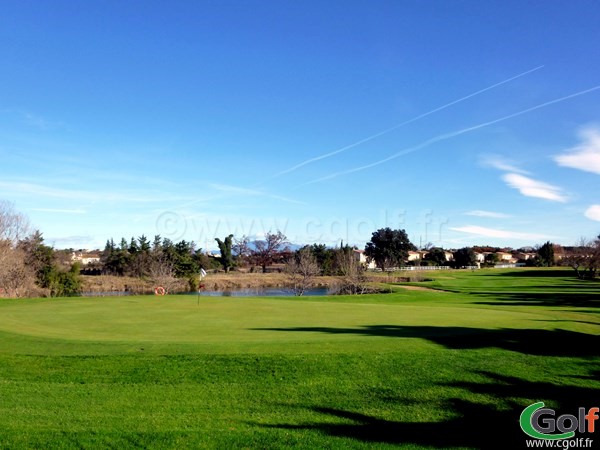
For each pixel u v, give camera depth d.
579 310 21.81
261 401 7.99
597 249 65.44
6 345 11.23
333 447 6.23
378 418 7.32
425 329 13.54
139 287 54.53
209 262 77.25
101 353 10.40
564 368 9.81
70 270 54.38
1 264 40.00
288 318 16.22
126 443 6.20
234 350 10.47
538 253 110.81
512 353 10.71
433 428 6.99
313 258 56.88
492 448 6.41
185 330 13.55
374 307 20.12
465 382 8.90
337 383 8.80
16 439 6.24
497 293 38.31
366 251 87.25
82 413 7.32
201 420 7.09
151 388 8.56
